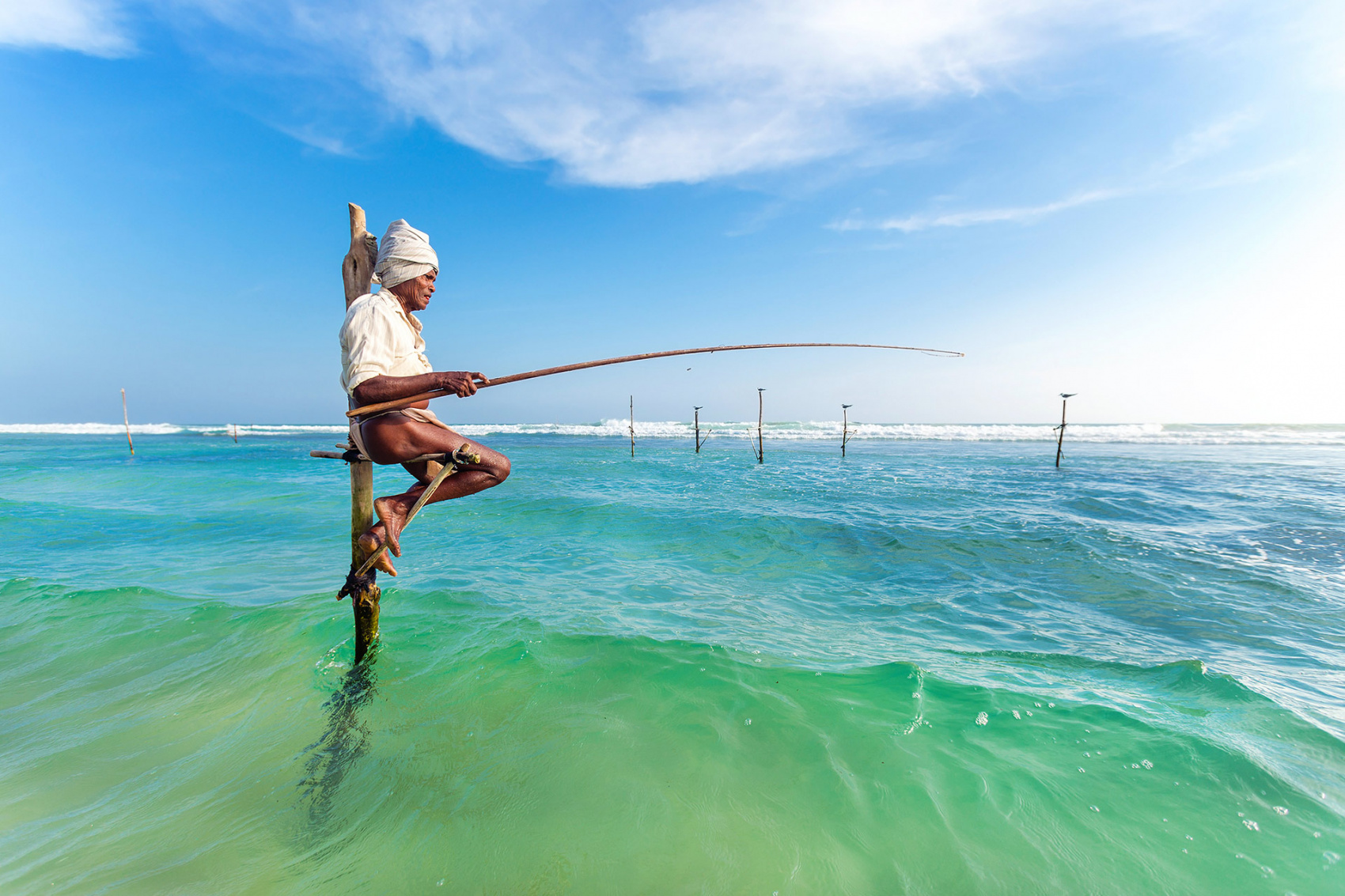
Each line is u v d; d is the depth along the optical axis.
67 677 3.87
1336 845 2.20
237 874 2.12
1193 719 3.16
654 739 2.95
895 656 4.29
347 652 4.16
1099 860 2.14
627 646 4.12
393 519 2.59
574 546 8.64
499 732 3.07
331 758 2.88
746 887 2.02
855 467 24.62
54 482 17.66
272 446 44.56
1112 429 48.53
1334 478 17.70
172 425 90.06
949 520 10.53
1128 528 9.62
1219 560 7.52
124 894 2.02
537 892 2.01
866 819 2.36
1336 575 6.82
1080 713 3.19
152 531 9.83
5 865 2.16
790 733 2.97
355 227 3.19
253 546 8.59
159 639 4.50
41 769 2.82
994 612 5.57
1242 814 2.38
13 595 5.52
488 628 4.62
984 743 2.89
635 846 2.22
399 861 2.18
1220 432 45.22
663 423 70.00
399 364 2.53
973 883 2.04
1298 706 3.43
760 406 28.33
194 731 3.18
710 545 8.74
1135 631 5.02
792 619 5.27
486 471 2.66
